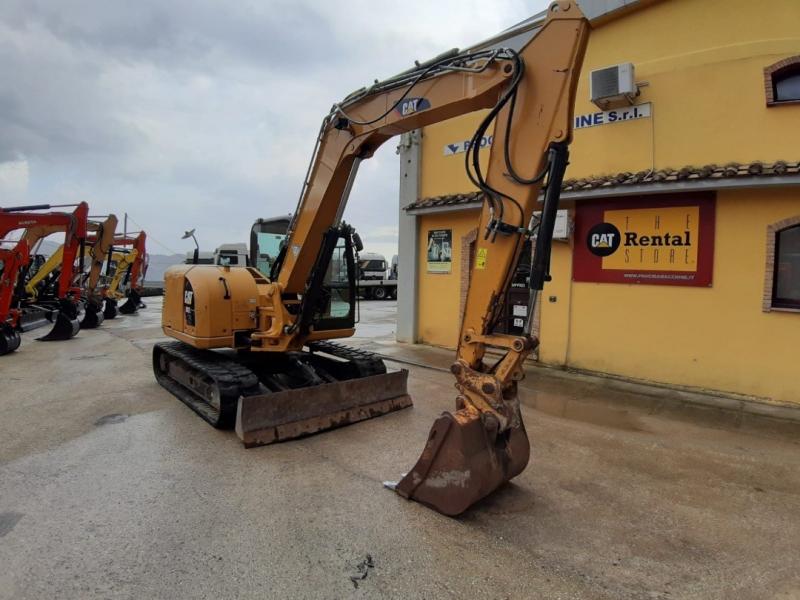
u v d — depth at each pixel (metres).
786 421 5.95
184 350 6.81
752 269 6.82
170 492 3.95
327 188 5.50
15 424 5.59
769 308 6.70
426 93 4.49
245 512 3.64
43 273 15.10
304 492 3.97
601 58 8.13
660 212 7.49
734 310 6.96
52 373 8.27
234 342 6.16
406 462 4.59
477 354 3.90
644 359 7.71
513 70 3.73
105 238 15.01
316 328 6.11
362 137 5.14
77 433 5.30
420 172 10.76
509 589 2.81
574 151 8.45
